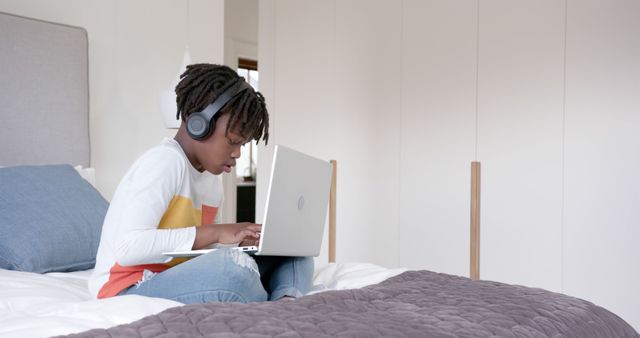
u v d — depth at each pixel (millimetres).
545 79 3102
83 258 1838
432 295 1259
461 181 3395
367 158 3818
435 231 3498
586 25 2973
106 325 982
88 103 2490
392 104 3705
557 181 3055
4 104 2221
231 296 1166
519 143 3184
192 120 1395
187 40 2926
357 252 3857
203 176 1523
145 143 2748
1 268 1695
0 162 2211
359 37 3869
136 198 1292
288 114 4242
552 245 3064
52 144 2348
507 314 1097
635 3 2826
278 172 1256
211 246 1482
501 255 3236
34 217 1765
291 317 958
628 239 2838
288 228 1332
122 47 2666
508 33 3227
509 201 3215
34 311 1189
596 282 2930
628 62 2850
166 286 1202
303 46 4156
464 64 3393
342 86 3947
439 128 3490
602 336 1172
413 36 3613
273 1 4336
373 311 1068
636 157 2822
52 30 2363
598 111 2934
